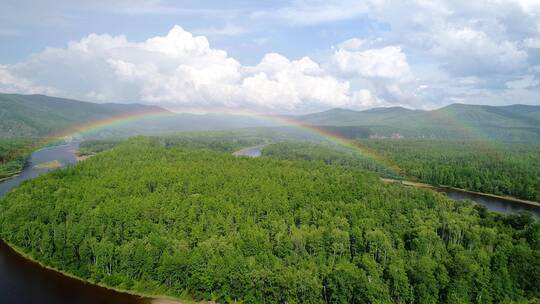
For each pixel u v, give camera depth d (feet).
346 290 324.39
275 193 549.13
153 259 374.22
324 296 335.88
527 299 362.94
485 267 359.87
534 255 379.76
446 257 378.53
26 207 486.79
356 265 367.45
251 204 497.46
